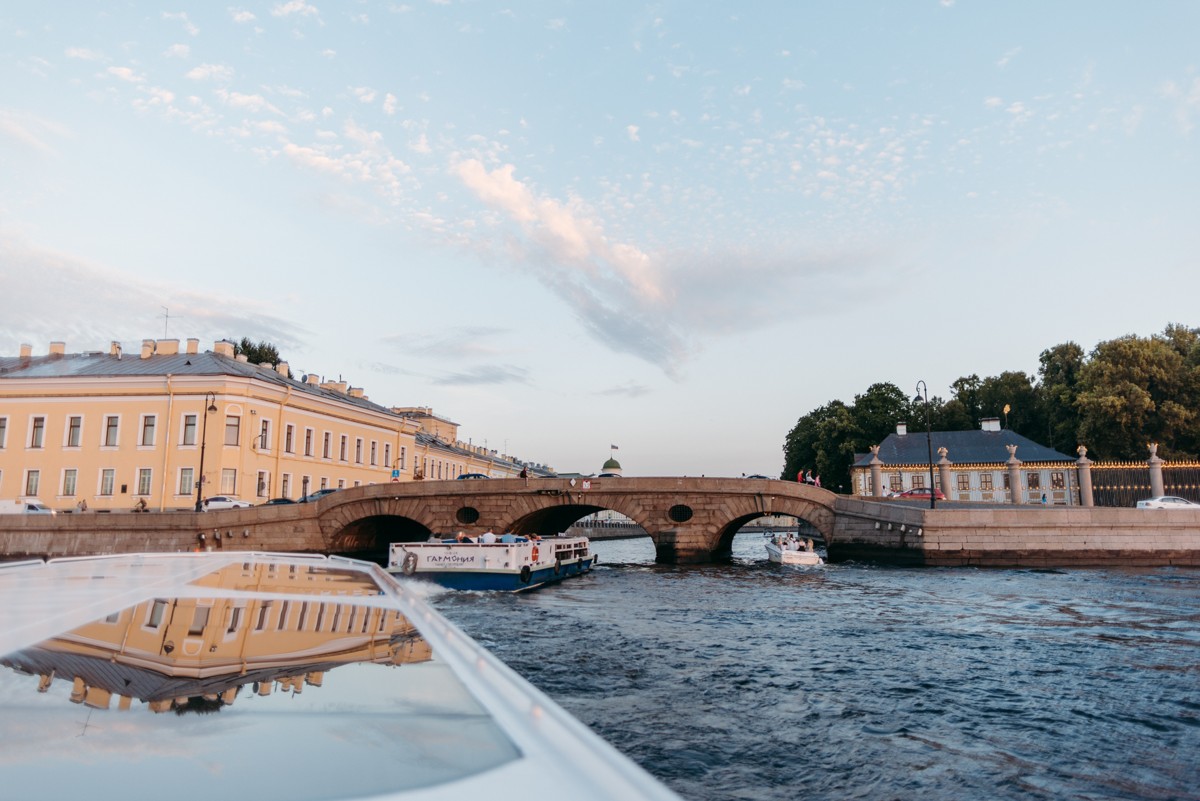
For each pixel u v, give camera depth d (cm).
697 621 1847
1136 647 1495
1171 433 5834
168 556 1136
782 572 3186
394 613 587
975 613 1942
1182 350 6819
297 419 4812
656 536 3762
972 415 8556
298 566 1038
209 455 4153
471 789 191
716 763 873
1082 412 6231
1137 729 993
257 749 246
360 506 3841
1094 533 3030
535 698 266
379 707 288
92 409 4331
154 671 379
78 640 464
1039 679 1245
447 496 3819
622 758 188
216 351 4788
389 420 6088
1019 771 852
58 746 260
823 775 841
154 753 253
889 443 6750
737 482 3728
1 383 4406
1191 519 2989
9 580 789
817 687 1199
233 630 494
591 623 1830
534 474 10394
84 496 4253
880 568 3191
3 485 4341
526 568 2545
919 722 1021
